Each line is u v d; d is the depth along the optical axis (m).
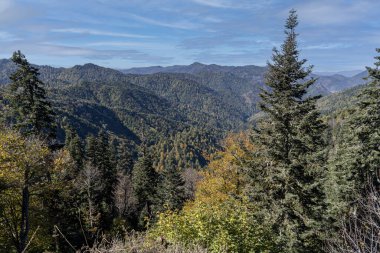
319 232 13.53
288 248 13.38
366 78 18.42
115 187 44.47
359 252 5.72
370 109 17.98
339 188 19.00
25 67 22.69
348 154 19.06
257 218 14.08
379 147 18.05
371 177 15.83
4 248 17.97
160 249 6.28
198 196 25.25
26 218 17.09
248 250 9.34
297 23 14.97
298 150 14.86
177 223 9.01
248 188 15.88
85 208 28.61
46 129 23.98
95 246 5.89
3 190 16.31
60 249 19.97
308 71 15.07
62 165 19.31
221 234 8.65
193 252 6.87
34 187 17.81
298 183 14.33
